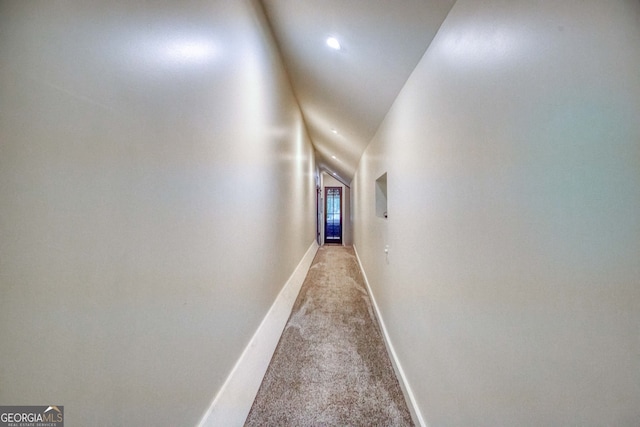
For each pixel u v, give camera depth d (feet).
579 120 1.57
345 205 30.86
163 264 2.68
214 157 3.86
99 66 1.95
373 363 6.68
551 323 1.79
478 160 2.70
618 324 1.37
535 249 1.93
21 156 1.51
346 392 5.59
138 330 2.34
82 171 1.83
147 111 2.46
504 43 2.27
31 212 1.55
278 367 6.46
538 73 1.88
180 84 3.00
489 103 2.50
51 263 1.65
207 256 3.62
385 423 4.78
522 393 2.07
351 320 9.33
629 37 1.32
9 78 1.45
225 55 4.25
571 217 1.63
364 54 5.35
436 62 3.79
